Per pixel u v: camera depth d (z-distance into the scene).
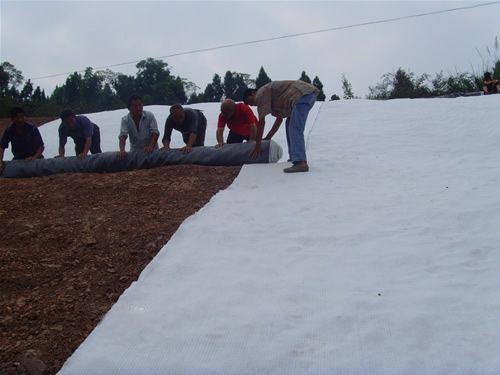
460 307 3.14
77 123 7.47
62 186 6.17
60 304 3.48
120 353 2.83
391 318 3.06
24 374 2.78
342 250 4.09
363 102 12.44
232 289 3.49
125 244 4.37
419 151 7.64
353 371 2.64
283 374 2.65
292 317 3.14
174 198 5.55
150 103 39.91
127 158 7.11
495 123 8.96
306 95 6.29
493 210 4.70
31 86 39.66
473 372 2.58
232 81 45.09
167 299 3.37
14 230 4.78
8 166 7.46
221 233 4.44
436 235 4.27
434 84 26.42
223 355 2.80
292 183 5.89
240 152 6.78
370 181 5.96
